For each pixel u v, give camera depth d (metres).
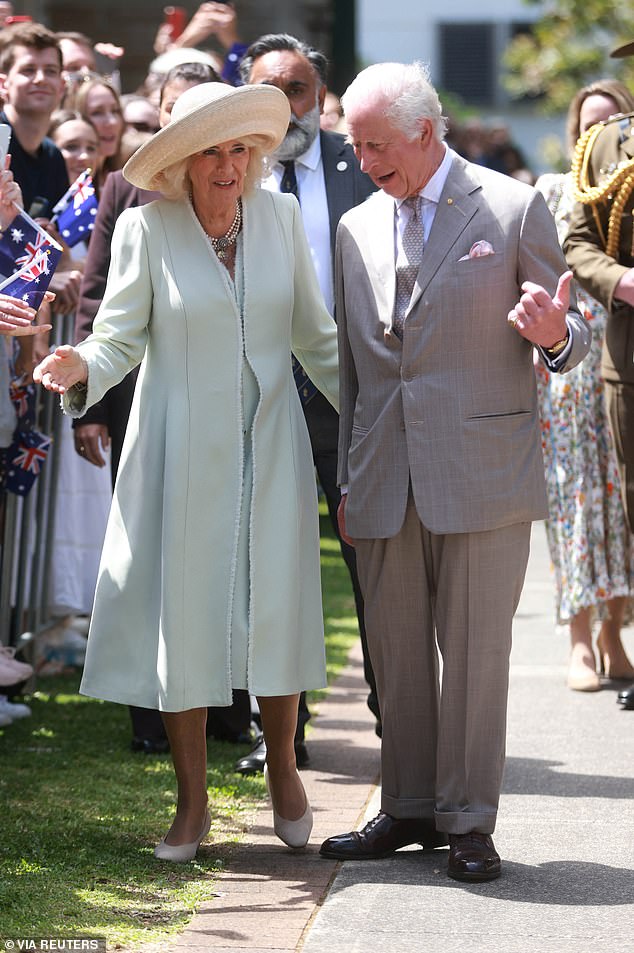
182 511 8.75
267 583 8.86
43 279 9.72
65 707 13.17
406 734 9.10
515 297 8.70
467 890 8.48
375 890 8.49
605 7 41.94
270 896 8.40
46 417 13.23
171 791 10.52
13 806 10.02
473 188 8.72
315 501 9.22
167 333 8.82
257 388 8.92
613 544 13.51
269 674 8.84
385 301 8.88
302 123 11.06
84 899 8.22
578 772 10.94
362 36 65.56
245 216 8.97
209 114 8.48
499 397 8.68
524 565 8.91
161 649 8.75
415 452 8.70
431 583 9.04
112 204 11.86
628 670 14.04
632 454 12.53
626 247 12.20
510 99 65.44
